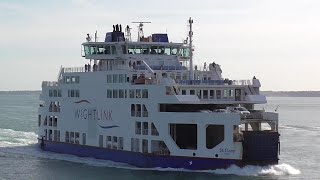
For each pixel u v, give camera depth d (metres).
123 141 74.06
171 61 80.12
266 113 68.38
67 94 84.44
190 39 74.75
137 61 78.06
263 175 66.19
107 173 70.06
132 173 69.31
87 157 80.50
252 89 72.75
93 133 79.19
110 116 76.00
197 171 66.62
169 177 66.69
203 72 77.44
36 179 68.69
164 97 68.25
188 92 70.12
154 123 69.50
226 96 71.94
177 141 69.00
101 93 77.50
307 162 81.25
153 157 69.75
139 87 71.38
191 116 66.44
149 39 81.12
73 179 67.75
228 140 64.94
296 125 164.62
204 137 66.00
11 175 71.12
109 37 82.06
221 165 65.69
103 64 81.38
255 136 65.62
